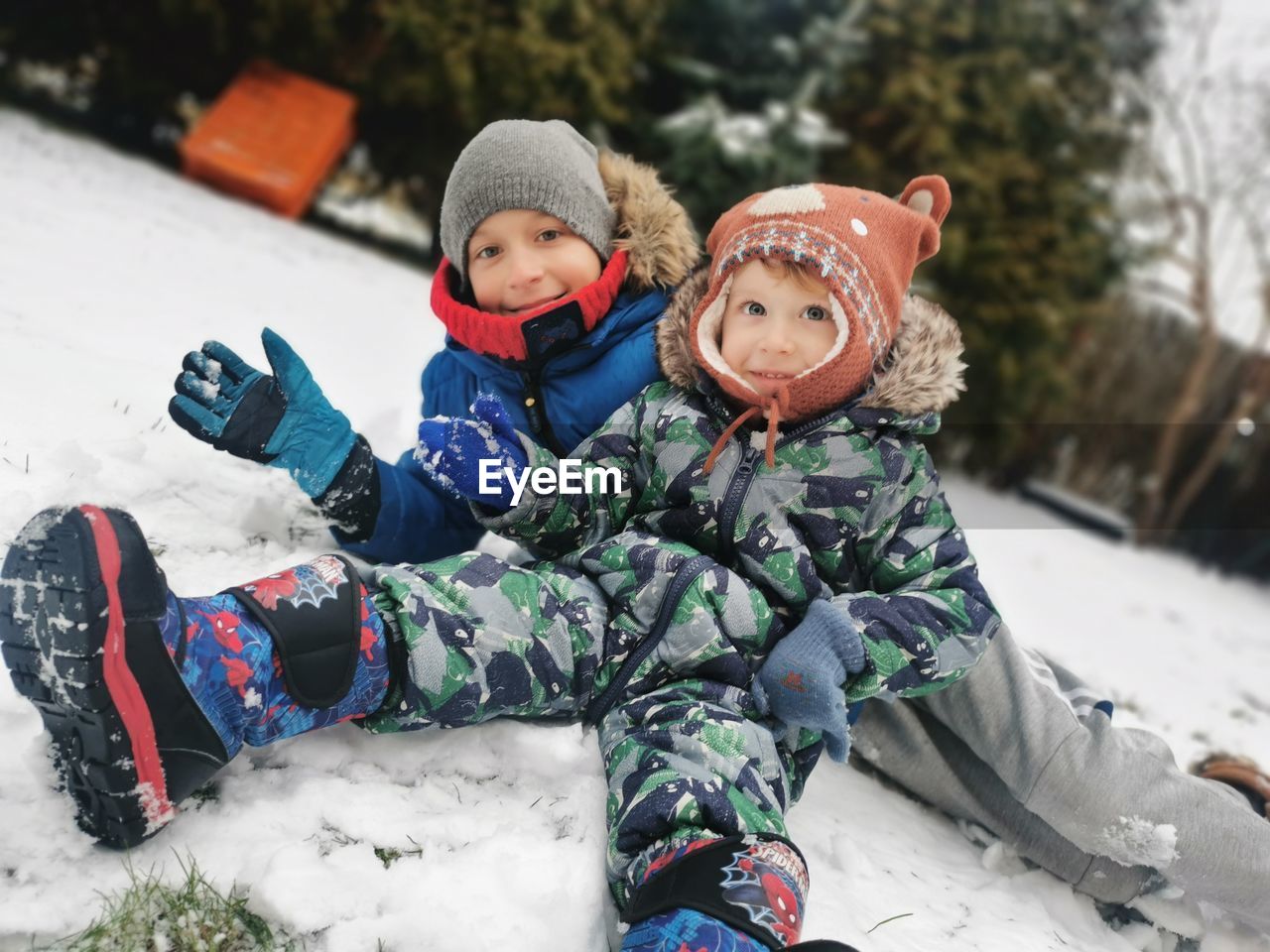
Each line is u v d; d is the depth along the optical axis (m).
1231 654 4.34
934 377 1.56
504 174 1.79
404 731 1.41
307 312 4.07
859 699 1.47
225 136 6.36
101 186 4.99
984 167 6.85
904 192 1.78
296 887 1.12
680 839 1.21
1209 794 1.56
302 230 6.28
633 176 1.98
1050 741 1.57
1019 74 7.02
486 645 1.37
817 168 6.68
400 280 5.71
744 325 1.58
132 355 2.62
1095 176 7.20
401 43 6.75
